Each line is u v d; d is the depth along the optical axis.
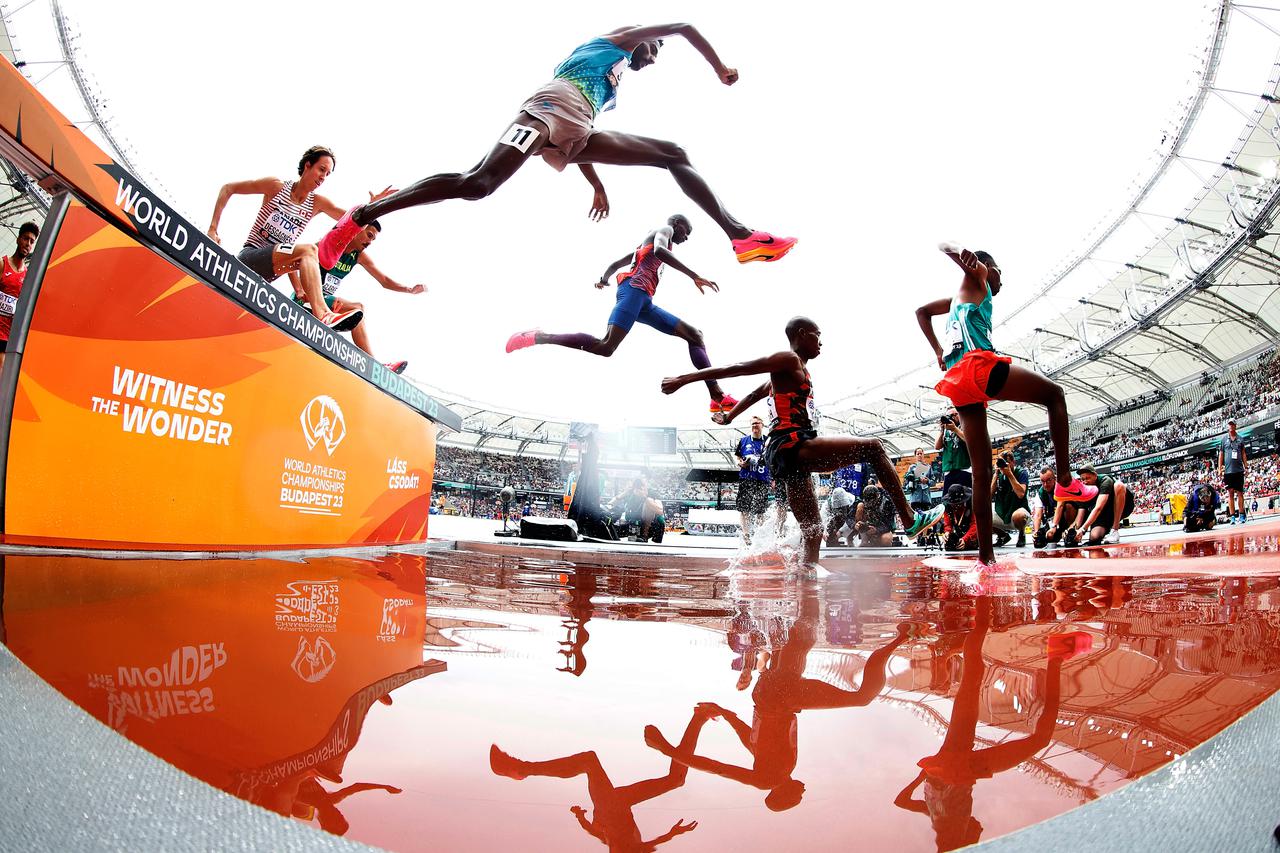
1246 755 0.50
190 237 1.89
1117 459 30.25
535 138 2.55
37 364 1.55
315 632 0.93
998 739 0.55
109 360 1.71
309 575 1.63
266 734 0.52
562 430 43.88
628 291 4.74
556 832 0.38
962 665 0.83
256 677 0.67
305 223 3.77
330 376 2.73
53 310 1.58
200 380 2.00
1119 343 27.06
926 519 6.45
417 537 3.81
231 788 0.42
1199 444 25.28
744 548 4.71
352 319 3.53
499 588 1.77
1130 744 0.53
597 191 3.61
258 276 2.20
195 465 2.00
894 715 0.62
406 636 0.96
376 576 1.80
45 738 0.46
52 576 1.14
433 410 3.89
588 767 0.49
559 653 0.91
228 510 2.14
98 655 0.68
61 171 1.48
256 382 2.26
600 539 7.30
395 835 0.37
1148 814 0.41
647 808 0.42
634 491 9.18
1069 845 0.37
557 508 38.38
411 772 0.47
